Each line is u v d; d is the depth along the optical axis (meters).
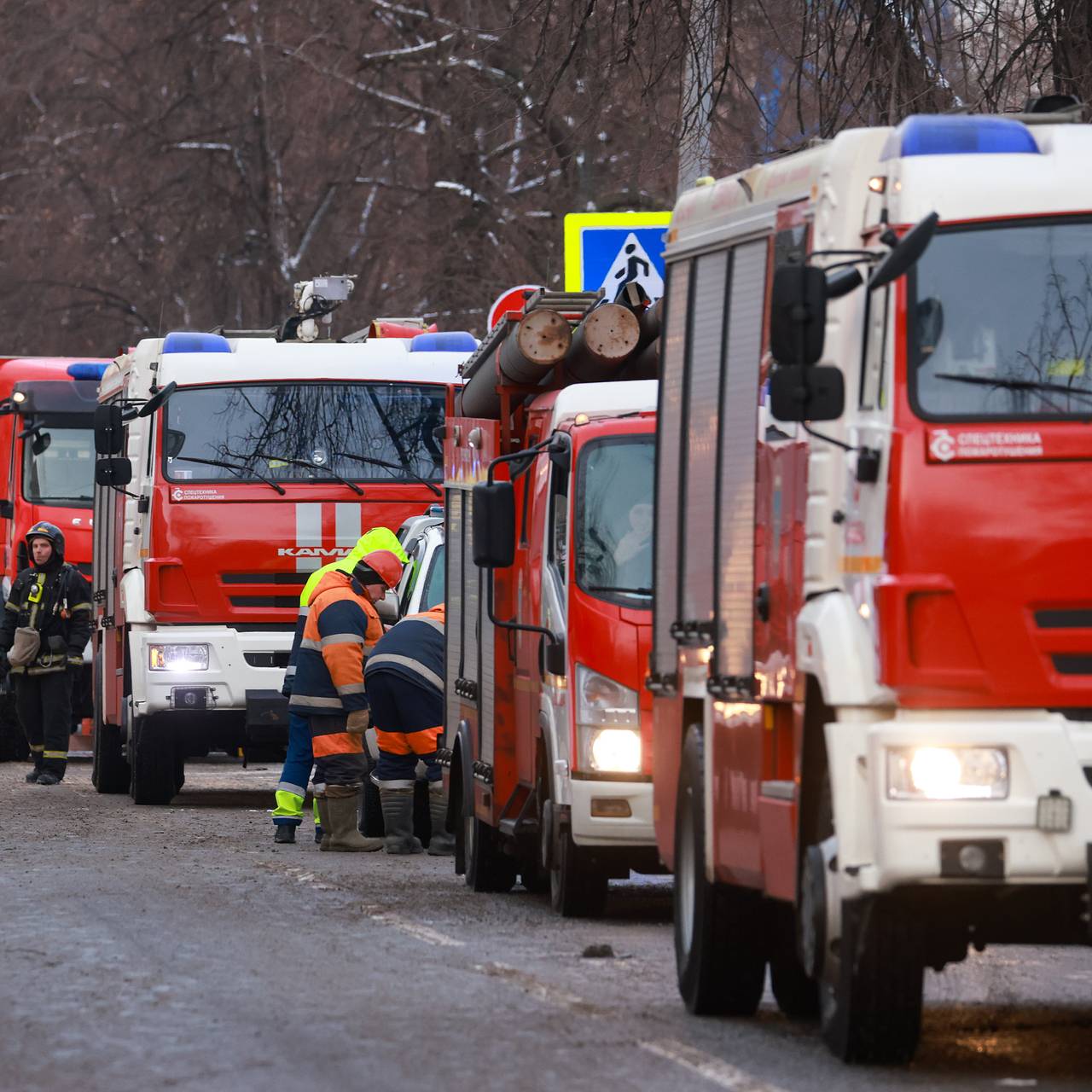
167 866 47.78
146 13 133.38
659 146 63.50
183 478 63.72
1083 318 24.56
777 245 27.59
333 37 121.44
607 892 40.16
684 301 31.27
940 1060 25.22
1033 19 51.94
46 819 59.84
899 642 23.72
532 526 42.03
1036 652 23.80
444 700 49.81
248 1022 27.59
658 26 57.88
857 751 24.06
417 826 54.19
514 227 110.00
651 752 37.75
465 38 107.12
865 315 25.09
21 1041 26.64
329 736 52.22
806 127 55.44
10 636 74.31
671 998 29.95
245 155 131.12
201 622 63.75
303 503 63.97
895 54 52.88
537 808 41.09
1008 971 33.22
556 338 43.16
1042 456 24.03
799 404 24.67
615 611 38.84
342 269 124.81
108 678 70.00
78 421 97.56
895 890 23.86
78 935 35.84
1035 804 23.44
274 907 40.16
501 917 39.28
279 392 64.44
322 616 52.34
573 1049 25.69
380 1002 29.14
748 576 27.72
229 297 133.25
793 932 28.00
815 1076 24.14
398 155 123.19
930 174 24.91
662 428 32.28
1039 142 25.48
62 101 140.25
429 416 64.94
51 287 139.62
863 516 24.47
